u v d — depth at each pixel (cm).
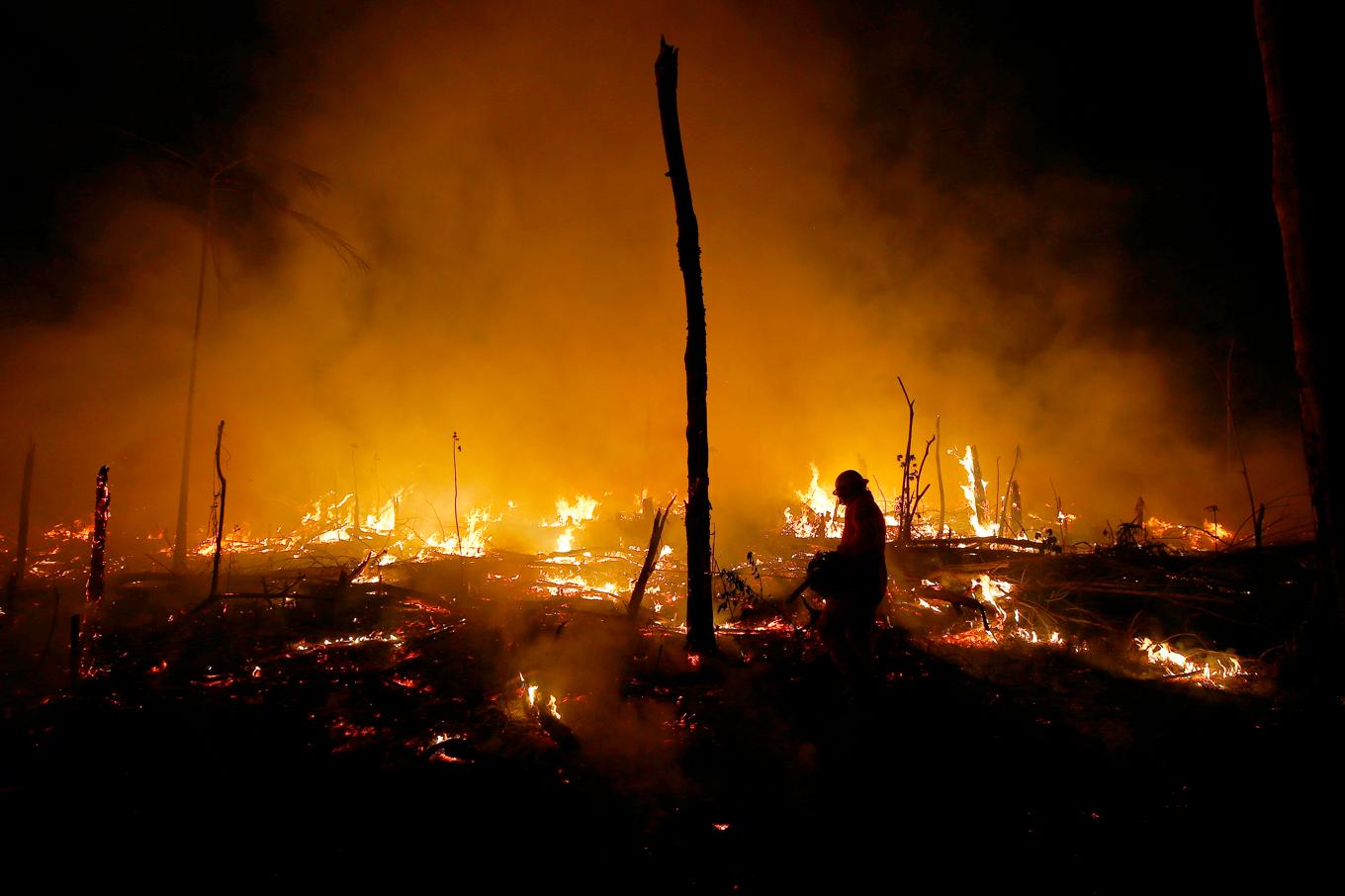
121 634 646
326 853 345
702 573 618
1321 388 570
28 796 378
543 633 682
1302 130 577
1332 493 562
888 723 493
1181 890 329
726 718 500
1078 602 751
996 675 587
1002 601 755
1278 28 586
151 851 342
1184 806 395
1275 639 648
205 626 671
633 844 357
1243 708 522
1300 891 328
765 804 395
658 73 623
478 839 358
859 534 549
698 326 620
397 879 328
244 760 425
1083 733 481
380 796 393
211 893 317
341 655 611
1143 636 674
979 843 363
